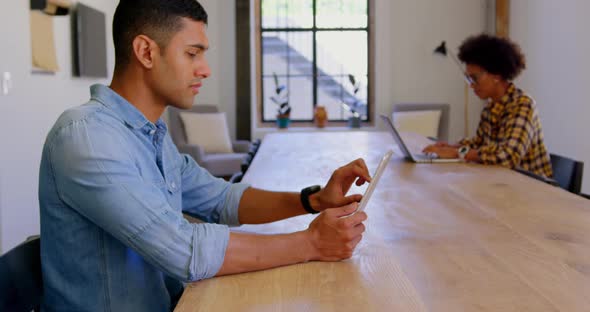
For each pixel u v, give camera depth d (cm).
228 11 809
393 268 127
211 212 172
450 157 303
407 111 784
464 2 809
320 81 852
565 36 593
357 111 854
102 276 126
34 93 410
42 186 124
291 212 167
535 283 116
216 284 119
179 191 151
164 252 117
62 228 124
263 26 845
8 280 117
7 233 366
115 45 133
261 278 122
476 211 181
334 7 841
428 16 812
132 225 117
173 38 130
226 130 741
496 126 310
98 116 124
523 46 711
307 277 122
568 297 108
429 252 138
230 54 815
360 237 135
